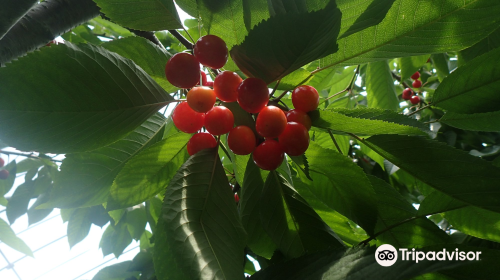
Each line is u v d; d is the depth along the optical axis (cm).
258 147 23
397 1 24
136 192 31
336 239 28
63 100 20
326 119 24
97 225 61
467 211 31
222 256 20
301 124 23
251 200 30
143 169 31
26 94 19
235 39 25
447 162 24
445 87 29
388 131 24
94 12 31
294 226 29
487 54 26
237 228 22
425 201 29
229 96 22
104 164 35
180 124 25
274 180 29
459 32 25
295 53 19
